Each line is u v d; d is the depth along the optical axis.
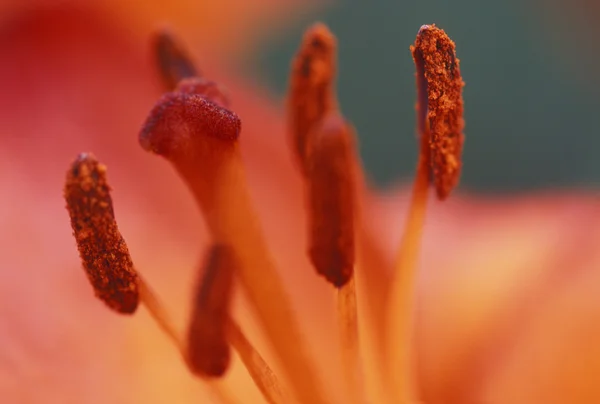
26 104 0.20
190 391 0.18
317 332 0.19
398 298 0.18
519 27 0.24
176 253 0.19
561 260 0.20
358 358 0.18
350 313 0.17
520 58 0.24
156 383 0.18
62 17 0.21
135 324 0.19
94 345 0.19
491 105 0.24
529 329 0.20
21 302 0.19
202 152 0.16
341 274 0.17
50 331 0.19
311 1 0.24
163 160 0.20
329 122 0.17
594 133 0.23
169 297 0.19
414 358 0.20
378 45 0.25
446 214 0.22
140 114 0.21
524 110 0.24
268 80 0.24
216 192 0.17
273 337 0.17
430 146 0.17
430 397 0.20
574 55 0.23
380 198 0.22
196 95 0.17
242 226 0.17
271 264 0.17
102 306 0.19
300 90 0.19
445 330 0.20
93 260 0.17
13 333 0.19
